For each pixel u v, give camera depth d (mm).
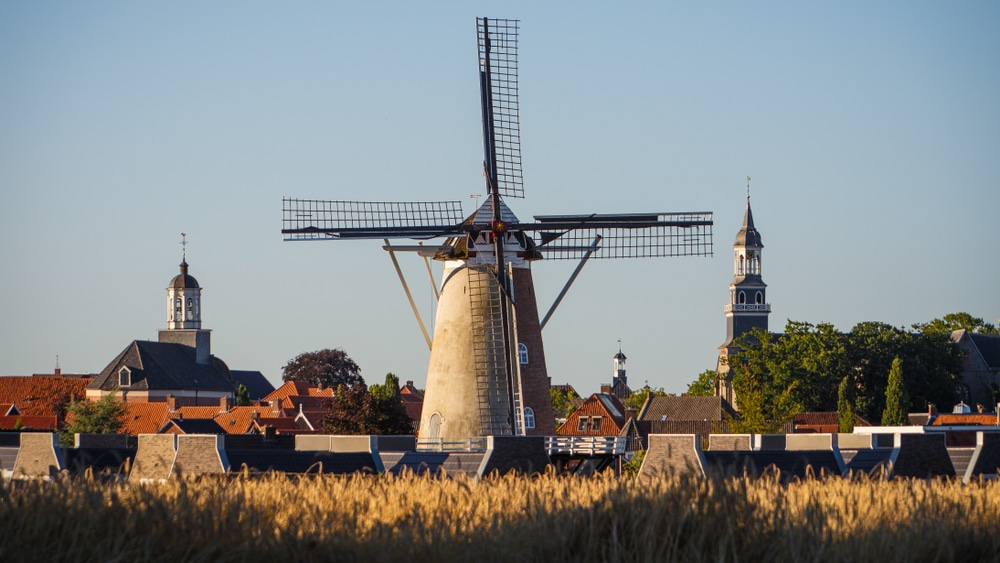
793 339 185000
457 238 74375
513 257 74125
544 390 75500
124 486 30188
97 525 26047
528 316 75312
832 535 27438
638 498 27969
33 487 27609
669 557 26031
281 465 61344
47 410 193250
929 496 32531
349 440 70062
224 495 29203
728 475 29531
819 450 62938
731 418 145750
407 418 129625
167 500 28000
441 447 67250
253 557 25766
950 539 28016
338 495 32875
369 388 153125
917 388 184750
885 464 61750
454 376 72875
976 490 36281
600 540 26812
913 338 189125
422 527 27484
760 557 26484
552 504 29219
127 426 172000
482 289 73125
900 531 28156
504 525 28078
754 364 185750
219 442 60219
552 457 67812
